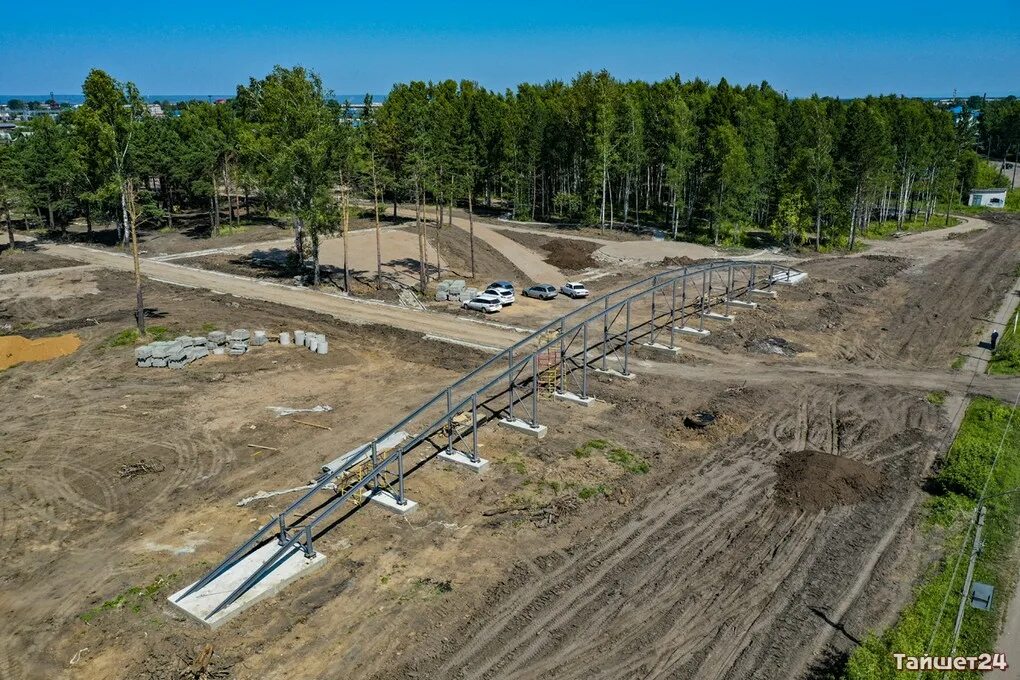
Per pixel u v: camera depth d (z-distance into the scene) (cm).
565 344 4266
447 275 6094
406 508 2414
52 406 3297
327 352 4047
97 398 3384
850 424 3222
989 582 2080
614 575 2114
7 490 2555
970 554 2222
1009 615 1941
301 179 5178
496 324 4688
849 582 2092
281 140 5109
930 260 7181
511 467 2741
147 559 2156
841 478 2650
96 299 5181
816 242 7775
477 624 1900
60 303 5094
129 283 5628
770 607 1980
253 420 3153
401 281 5794
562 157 8900
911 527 2389
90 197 6619
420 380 3669
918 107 9962
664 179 9525
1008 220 10088
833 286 5956
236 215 8612
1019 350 4128
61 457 2798
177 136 7762
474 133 8975
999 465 2744
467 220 8650
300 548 2184
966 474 2622
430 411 3269
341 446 2903
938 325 4912
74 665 1738
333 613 1930
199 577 2064
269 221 8531
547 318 4875
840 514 2469
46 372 3709
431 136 5653
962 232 9012
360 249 6725
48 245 7212
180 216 8925
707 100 8962
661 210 9762
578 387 3591
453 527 2347
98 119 5316
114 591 2006
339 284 5641
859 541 2306
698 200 8700
